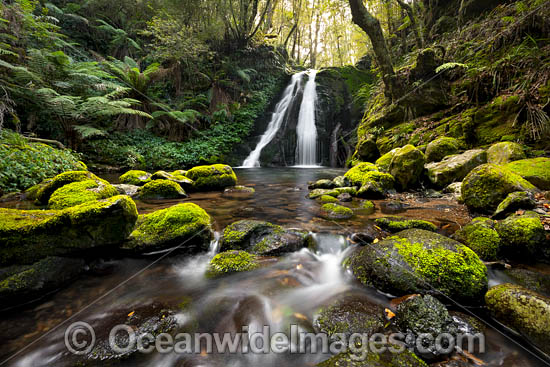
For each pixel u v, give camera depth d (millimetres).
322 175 9141
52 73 8625
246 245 2729
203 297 1896
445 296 1694
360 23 7988
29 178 5027
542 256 2135
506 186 3078
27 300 1725
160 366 1291
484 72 6297
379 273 1929
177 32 10961
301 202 4703
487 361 1270
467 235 2512
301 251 2697
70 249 2012
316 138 14258
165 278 2150
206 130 12977
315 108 14438
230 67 14039
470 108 6457
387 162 5949
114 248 2316
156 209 4055
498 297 1579
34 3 8961
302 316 1685
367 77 15406
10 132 5859
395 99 8586
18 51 8016
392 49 12445
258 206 4414
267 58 16281
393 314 1625
